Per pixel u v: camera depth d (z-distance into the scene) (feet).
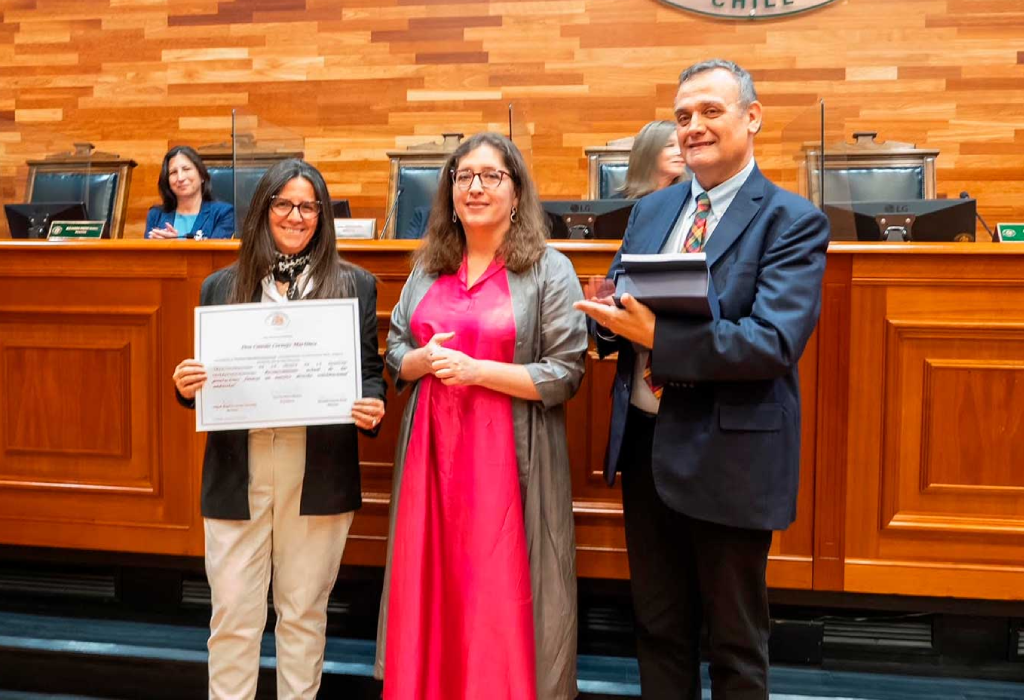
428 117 15.30
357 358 5.99
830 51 14.29
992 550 6.79
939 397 6.80
